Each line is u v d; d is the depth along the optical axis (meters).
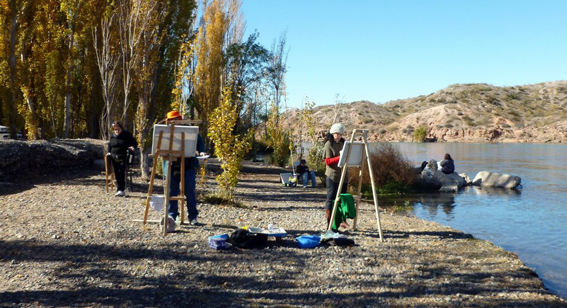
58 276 5.13
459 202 15.84
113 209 9.05
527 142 106.38
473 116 132.00
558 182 22.95
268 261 6.06
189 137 7.23
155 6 14.41
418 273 5.87
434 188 19.64
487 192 18.92
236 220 8.89
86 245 6.33
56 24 21.53
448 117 130.75
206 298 4.71
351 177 18.47
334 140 8.03
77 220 7.85
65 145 15.95
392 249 7.09
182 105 14.87
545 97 154.50
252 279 5.35
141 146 14.34
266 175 21.23
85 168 15.92
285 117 28.14
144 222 7.64
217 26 26.94
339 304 4.70
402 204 15.28
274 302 4.69
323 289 5.13
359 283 5.38
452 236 8.42
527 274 6.16
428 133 124.06
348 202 7.71
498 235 10.05
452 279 5.69
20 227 7.21
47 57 21.05
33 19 20.92
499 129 116.94
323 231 8.16
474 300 4.98
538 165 34.62
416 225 9.60
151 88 14.59
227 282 5.21
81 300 4.51
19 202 9.47
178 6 19.19
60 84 21.59
